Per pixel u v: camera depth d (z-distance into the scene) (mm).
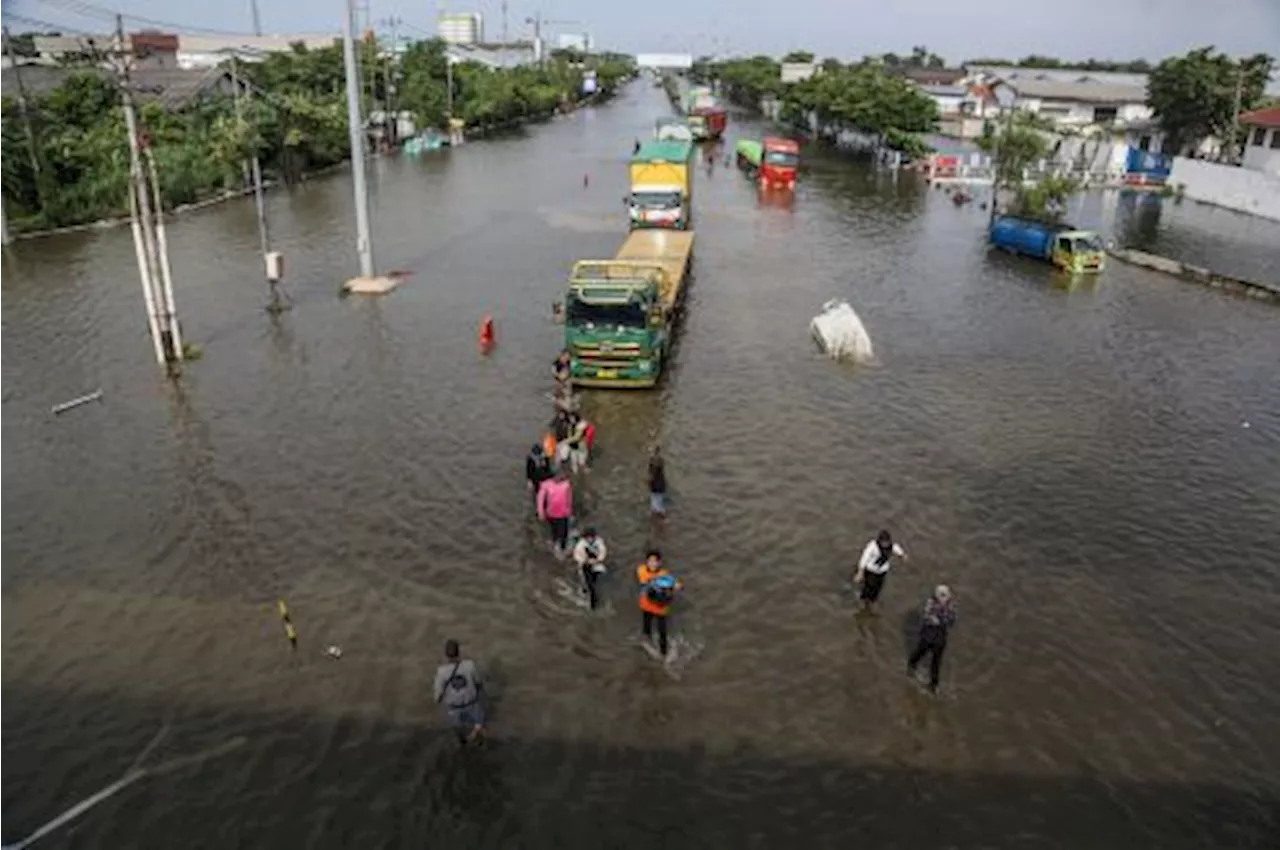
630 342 27594
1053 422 26875
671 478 22828
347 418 26141
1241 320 37969
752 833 12742
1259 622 17609
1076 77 123125
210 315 35469
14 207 49875
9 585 18078
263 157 68562
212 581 18312
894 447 24891
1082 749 14336
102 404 26844
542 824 12820
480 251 47781
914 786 13578
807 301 39781
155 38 104625
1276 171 71625
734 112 157375
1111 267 47938
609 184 71750
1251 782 13766
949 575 18922
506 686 15461
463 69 126062
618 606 17656
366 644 16484
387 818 12906
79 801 13172
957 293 41719
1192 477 23547
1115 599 18234
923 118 85562
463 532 20141
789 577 18750
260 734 14391
